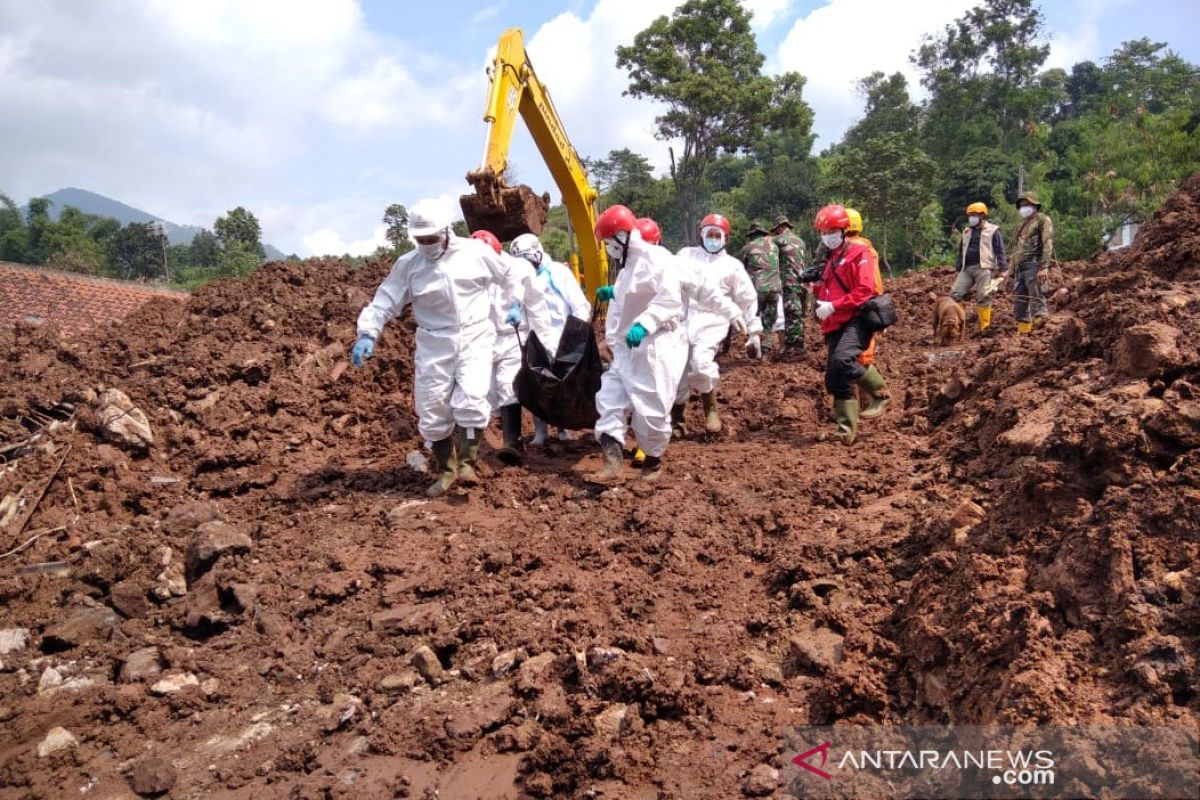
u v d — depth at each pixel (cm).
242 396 784
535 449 778
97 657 479
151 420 741
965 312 1156
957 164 4722
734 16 3769
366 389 861
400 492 662
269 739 405
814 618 444
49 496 636
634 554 535
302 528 604
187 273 6156
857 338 715
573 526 582
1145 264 692
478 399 634
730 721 378
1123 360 496
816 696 382
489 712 396
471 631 461
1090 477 408
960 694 342
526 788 353
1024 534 404
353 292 977
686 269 673
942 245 3903
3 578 541
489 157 877
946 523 473
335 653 464
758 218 5288
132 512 643
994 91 5147
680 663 418
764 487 619
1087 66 7581
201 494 669
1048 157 4125
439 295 628
